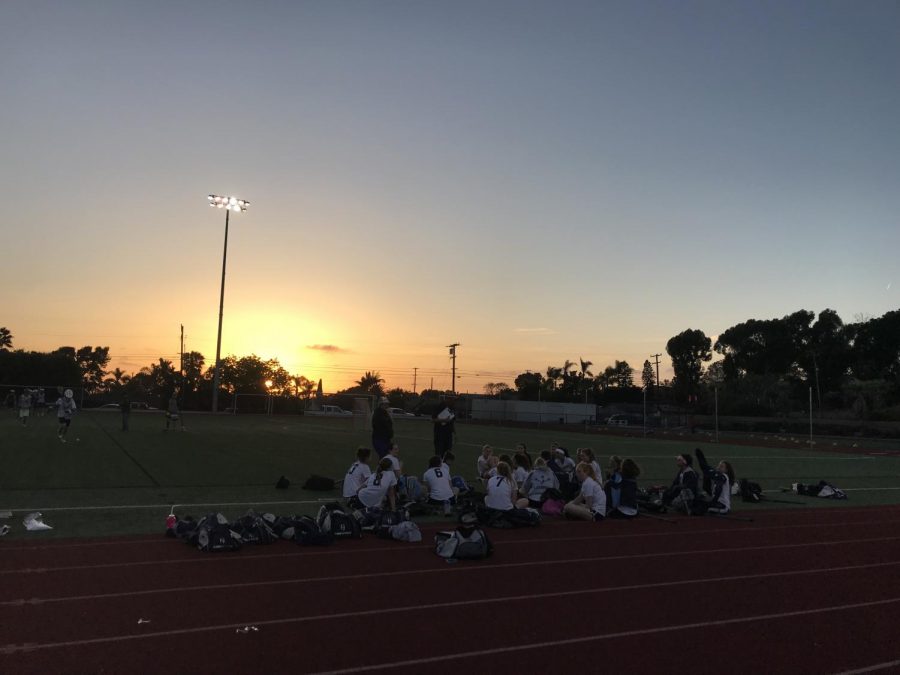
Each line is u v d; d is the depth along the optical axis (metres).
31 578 7.15
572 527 11.30
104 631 5.61
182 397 66.38
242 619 6.00
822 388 78.19
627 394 103.19
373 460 20.33
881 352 72.50
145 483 14.38
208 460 19.05
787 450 33.69
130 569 7.61
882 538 11.06
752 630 6.10
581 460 13.11
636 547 9.73
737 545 10.10
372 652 5.29
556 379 113.31
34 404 45.09
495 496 11.19
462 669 5.01
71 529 9.70
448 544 8.50
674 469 21.41
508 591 7.13
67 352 114.94
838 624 6.33
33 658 5.02
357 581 7.36
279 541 9.36
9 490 12.90
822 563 9.01
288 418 55.03
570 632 5.89
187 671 4.85
